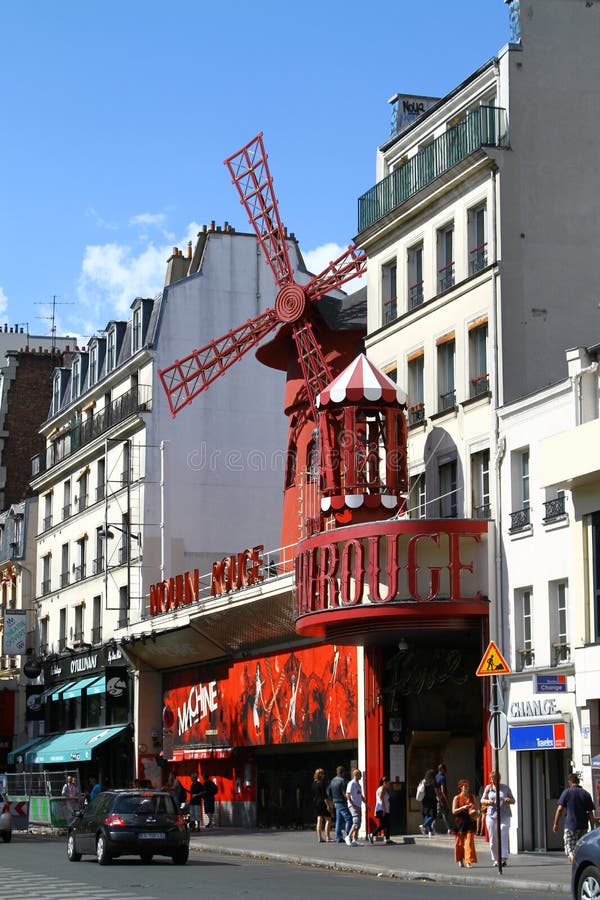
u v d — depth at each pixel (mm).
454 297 30375
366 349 34312
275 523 49688
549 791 26656
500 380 28484
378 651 31266
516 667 27172
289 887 19297
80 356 58250
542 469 25391
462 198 30453
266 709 38062
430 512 30781
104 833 24391
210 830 38531
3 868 23469
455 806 23266
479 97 31000
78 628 55500
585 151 29875
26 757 54938
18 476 68688
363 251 36125
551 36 30141
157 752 46875
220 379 49875
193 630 41031
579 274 29359
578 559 25281
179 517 48531
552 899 17234
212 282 50406
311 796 35875
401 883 20672
